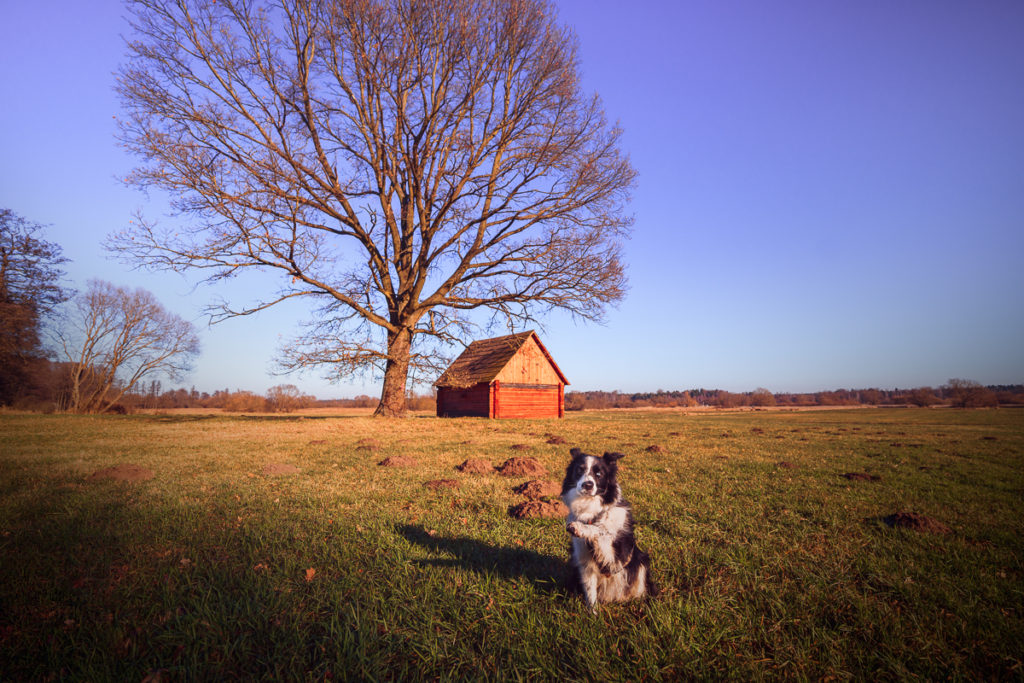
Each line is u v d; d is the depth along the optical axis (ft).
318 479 29.04
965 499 25.44
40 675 9.04
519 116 77.82
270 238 69.87
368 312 76.84
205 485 26.99
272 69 71.67
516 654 9.93
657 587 13.17
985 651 10.12
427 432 59.88
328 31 70.38
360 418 82.84
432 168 80.38
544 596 12.84
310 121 73.41
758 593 12.95
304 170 70.08
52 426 66.39
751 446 49.37
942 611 11.91
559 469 33.65
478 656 9.89
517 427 69.41
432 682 9.09
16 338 108.47
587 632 10.67
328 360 68.54
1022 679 9.14
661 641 10.37
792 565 15.06
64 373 136.05
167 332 144.87
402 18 70.64
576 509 12.32
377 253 81.10
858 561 15.42
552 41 75.56
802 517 21.47
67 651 9.70
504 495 24.86
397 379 86.07
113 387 143.84
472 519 20.57
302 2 69.46
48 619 10.98
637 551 12.68
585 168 75.66
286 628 10.78
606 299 78.48
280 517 20.16
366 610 11.57
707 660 9.81
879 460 40.27
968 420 114.32
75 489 25.36
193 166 65.77
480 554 15.99
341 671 9.19
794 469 34.37
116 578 13.53
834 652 10.00
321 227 79.20
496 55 74.23
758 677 9.14
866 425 92.58
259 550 15.99
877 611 11.74
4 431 58.90
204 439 50.65
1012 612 12.09
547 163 76.18
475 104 77.92
